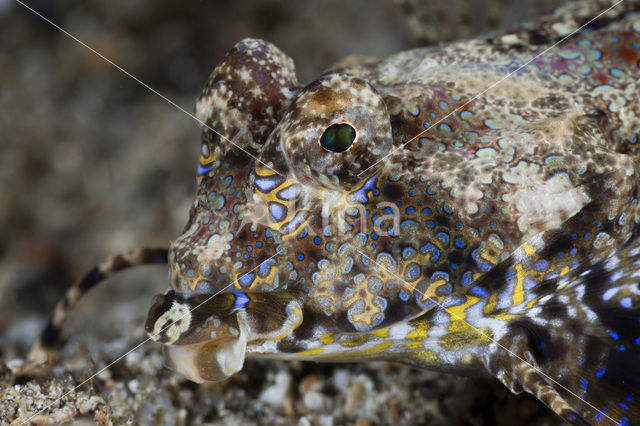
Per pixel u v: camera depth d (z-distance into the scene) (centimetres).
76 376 19
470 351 17
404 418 19
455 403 19
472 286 17
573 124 17
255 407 19
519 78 17
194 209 17
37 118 45
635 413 17
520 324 17
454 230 16
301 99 16
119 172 42
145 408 19
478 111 17
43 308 38
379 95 16
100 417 18
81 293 19
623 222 17
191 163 40
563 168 17
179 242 17
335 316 17
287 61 18
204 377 17
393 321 17
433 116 17
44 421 18
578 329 17
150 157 41
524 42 18
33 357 19
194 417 19
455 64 18
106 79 47
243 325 17
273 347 17
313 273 16
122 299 35
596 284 17
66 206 42
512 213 16
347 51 43
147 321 17
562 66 18
